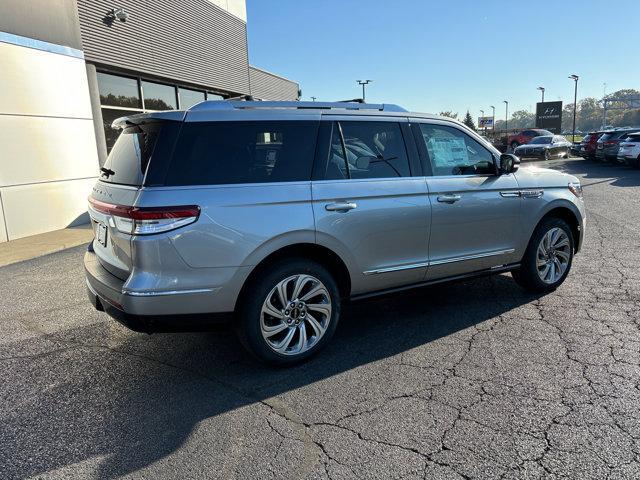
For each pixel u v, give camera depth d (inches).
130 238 121.4
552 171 204.7
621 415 112.9
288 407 121.4
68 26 393.1
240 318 134.7
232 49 749.9
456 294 205.0
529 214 187.9
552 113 2016.5
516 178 186.1
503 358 143.7
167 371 143.3
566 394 122.7
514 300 194.4
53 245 326.6
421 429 110.2
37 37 364.5
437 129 172.2
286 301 139.1
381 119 159.3
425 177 164.4
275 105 142.2
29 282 243.9
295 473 97.1
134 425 115.6
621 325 164.9
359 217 147.4
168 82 594.9
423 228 161.3
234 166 131.9
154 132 130.5
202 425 114.7
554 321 170.6
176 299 123.3
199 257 124.0
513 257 188.2
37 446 108.0
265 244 131.8
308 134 144.0
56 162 384.5
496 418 113.3
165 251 120.8
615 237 303.7
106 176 147.5
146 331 126.6
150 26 537.3
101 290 133.3
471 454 101.0
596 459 98.1
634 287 205.2
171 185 123.7
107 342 165.6
